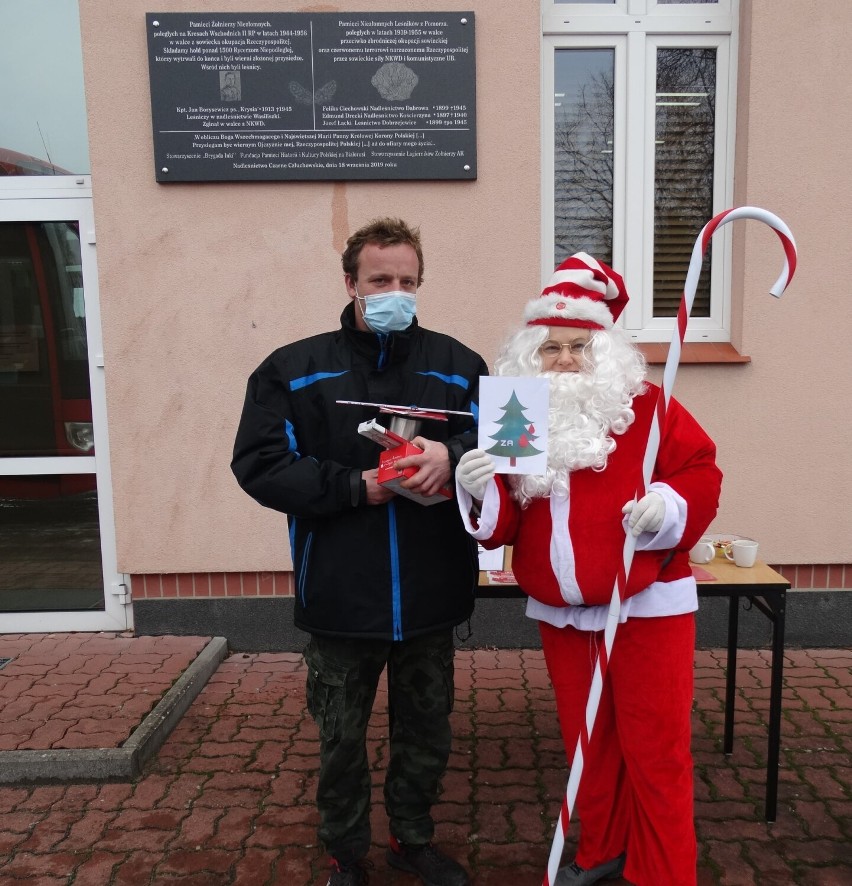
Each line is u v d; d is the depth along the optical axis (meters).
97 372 4.11
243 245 3.87
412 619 2.09
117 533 4.04
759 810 2.75
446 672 2.23
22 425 4.18
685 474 2.00
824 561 4.07
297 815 2.76
